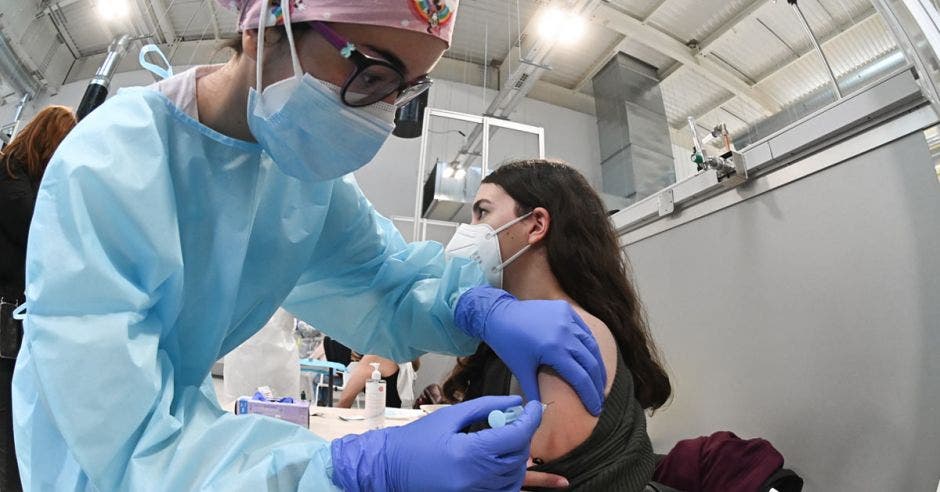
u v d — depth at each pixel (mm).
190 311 647
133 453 452
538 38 3605
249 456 479
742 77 4785
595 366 746
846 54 4184
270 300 777
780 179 1095
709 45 4441
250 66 616
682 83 5188
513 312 830
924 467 811
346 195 898
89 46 4922
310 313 1034
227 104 659
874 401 890
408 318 988
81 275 467
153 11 4250
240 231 666
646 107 4957
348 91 586
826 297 980
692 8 4227
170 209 574
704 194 1284
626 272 1084
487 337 858
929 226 831
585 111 5711
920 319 833
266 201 735
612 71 5086
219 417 562
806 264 1024
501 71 5445
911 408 834
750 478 960
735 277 1182
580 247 985
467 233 1028
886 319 882
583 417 726
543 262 999
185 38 4699
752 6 4047
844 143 972
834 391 951
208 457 476
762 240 1125
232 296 659
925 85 795
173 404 546
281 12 553
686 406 1292
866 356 907
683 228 1350
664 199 1403
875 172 918
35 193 1395
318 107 590
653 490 912
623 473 714
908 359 845
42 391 438
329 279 960
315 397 2584
